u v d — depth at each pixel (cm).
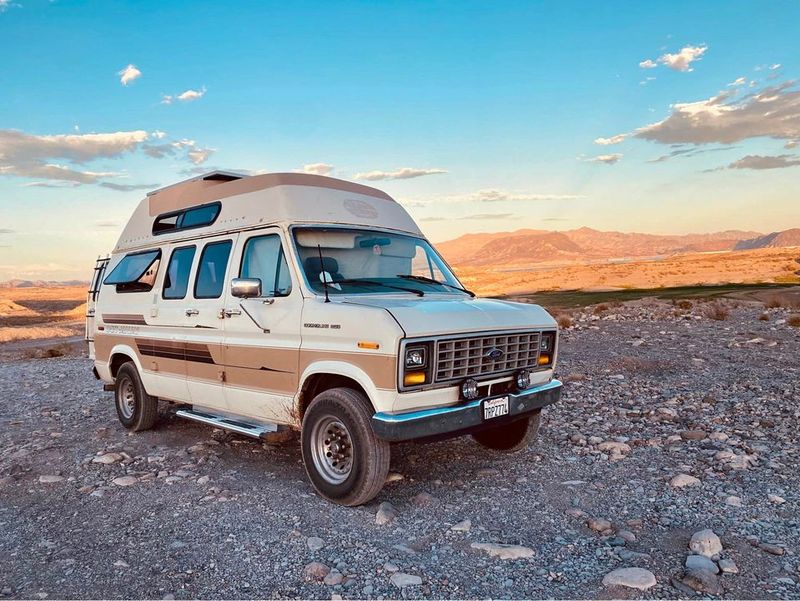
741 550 405
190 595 367
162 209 769
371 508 500
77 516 502
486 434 660
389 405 462
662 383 978
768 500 492
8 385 1307
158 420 817
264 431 579
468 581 375
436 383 479
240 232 619
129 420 797
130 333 777
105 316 833
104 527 477
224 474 603
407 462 620
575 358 1255
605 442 659
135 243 802
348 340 489
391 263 618
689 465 586
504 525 460
